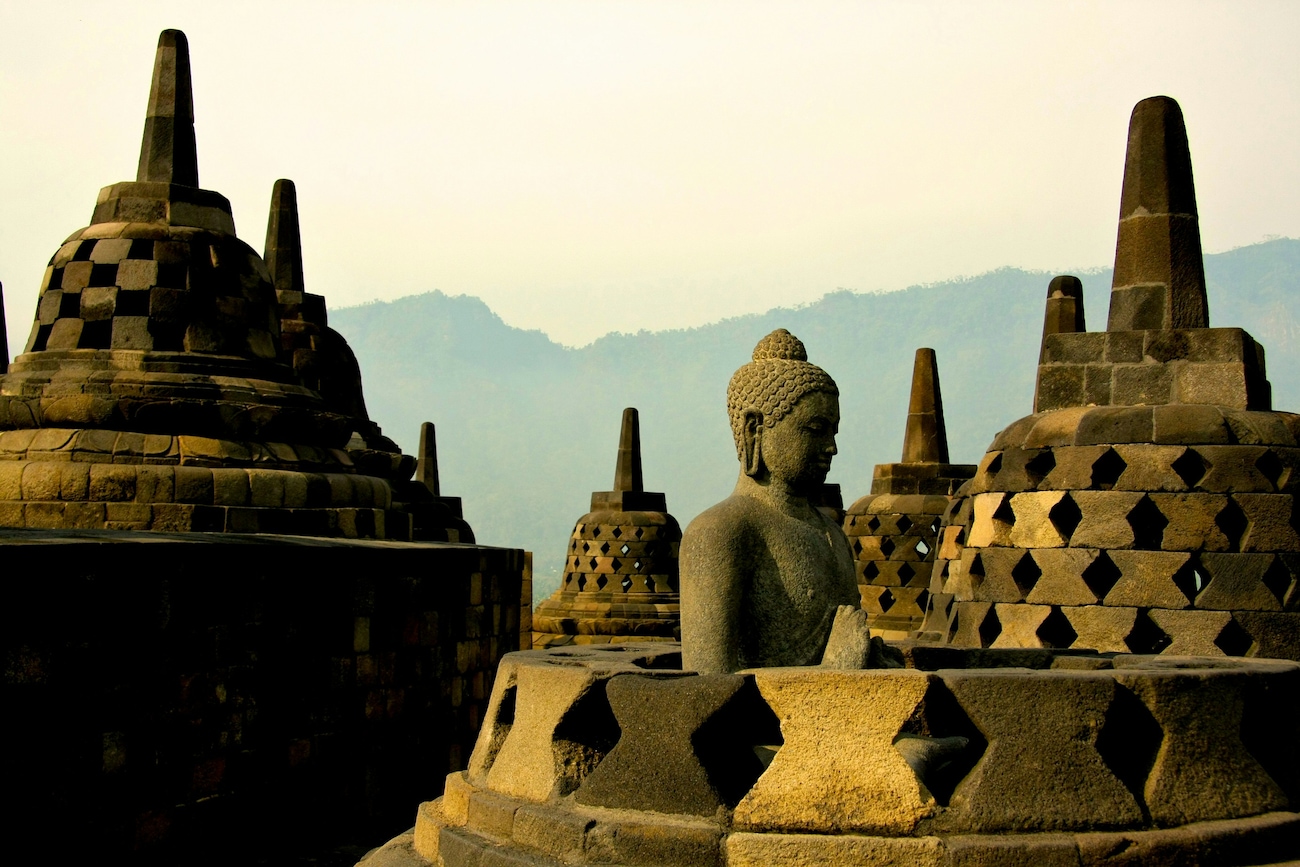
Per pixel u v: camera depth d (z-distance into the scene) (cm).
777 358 820
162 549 1027
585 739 702
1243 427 1066
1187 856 602
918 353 2225
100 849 962
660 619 2686
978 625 1150
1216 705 652
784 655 762
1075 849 587
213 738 1087
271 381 1498
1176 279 1154
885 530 2131
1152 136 1176
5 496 1285
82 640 948
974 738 655
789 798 616
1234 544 1048
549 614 2744
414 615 1408
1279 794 657
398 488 2064
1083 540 1088
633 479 2834
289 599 1191
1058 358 1174
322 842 1220
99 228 1484
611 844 629
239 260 1528
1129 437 1088
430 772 1434
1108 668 788
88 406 1345
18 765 892
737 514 773
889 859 590
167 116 1548
